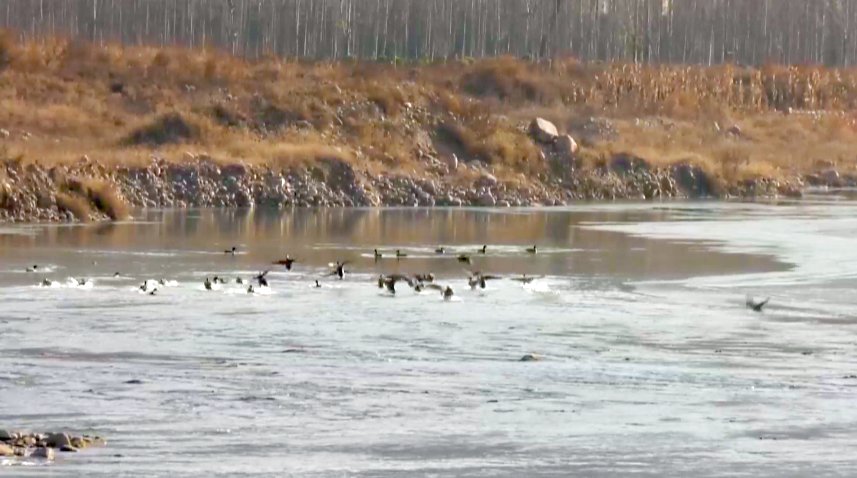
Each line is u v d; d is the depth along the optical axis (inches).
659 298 3203.7
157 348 2449.6
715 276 3624.5
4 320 2726.4
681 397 2074.3
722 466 1662.2
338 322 2765.7
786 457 1707.7
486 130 7111.2
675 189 7076.8
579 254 4119.1
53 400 1991.9
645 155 7288.4
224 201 5797.2
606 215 5723.4
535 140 7185.0
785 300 3189.0
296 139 6717.5
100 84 7583.7
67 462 1635.1
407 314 2883.9
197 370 2242.9
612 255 4097.0
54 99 7224.4
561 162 7007.9
